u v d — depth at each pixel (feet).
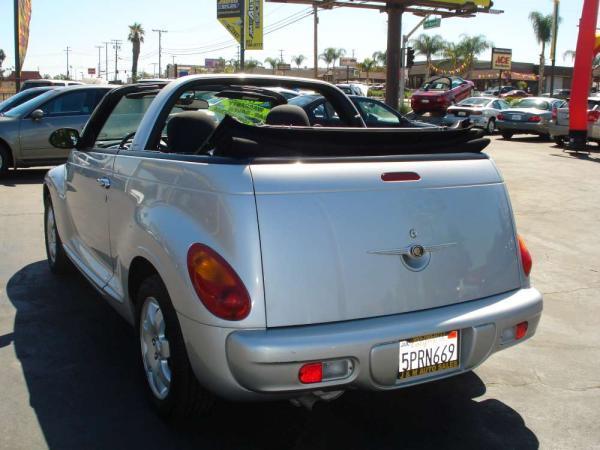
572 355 14.44
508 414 11.61
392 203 9.59
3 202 30.19
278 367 8.55
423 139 10.68
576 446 10.59
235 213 8.82
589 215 30.12
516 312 10.33
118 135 16.12
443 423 11.23
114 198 12.58
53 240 18.69
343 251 9.12
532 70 263.49
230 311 8.67
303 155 9.64
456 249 10.09
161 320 10.58
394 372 9.21
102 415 11.00
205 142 11.91
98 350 13.67
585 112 56.49
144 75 258.57
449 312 9.81
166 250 9.62
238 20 123.44
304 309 8.89
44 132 37.73
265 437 10.52
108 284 13.06
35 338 14.24
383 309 9.37
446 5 88.99
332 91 15.31
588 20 54.49
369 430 10.89
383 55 276.21
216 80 13.19
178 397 10.08
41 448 9.95
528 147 64.28
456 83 90.94
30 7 80.02
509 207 10.95
